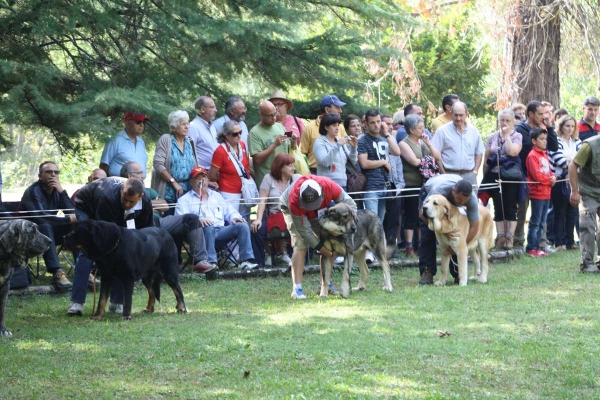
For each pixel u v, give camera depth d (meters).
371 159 11.00
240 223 10.36
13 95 9.90
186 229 9.26
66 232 9.63
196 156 10.67
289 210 8.67
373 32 13.87
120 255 7.54
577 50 17.75
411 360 6.24
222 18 12.23
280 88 13.23
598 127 13.88
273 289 9.60
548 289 9.34
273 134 11.06
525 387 5.59
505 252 11.66
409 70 18.30
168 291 9.45
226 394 5.48
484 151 12.16
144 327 7.46
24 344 6.86
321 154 10.66
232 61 12.24
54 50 11.86
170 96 11.62
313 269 10.64
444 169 11.77
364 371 5.99
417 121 11.46
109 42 11.94
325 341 6.85
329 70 13.40
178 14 11.62
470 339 6.89
